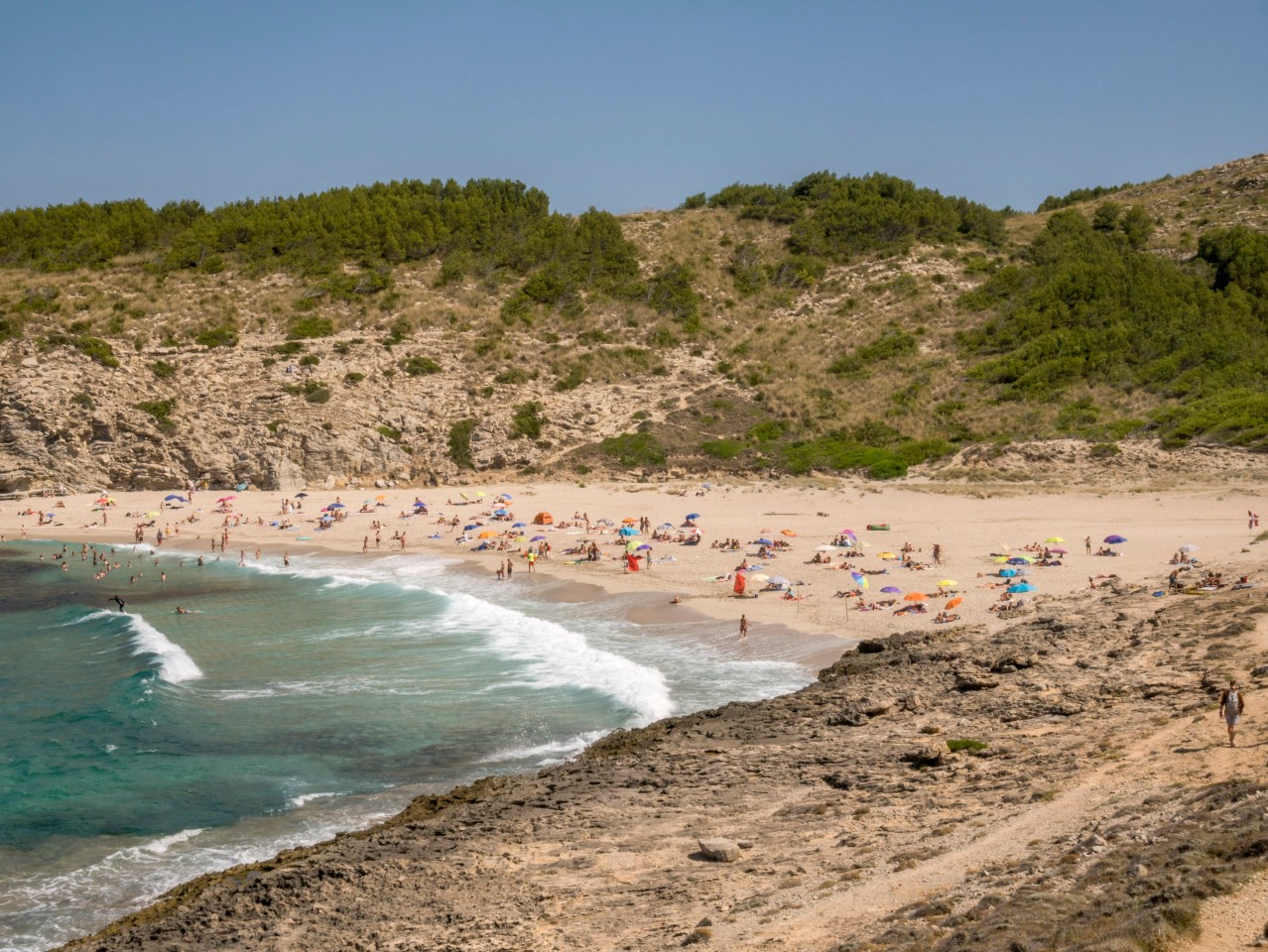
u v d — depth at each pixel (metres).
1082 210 154.88
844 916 17.16
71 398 103.38
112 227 138.50
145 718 37.50
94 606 59.59
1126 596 43.69
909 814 22.41
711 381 118.25
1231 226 136.00
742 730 31.80
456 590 62.41
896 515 79.00
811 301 135.00
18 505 95.56
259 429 105.12
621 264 139.12
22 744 35.34
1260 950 12.90
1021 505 79.56
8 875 25.91
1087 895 15.59
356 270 133.88
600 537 75.50
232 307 122.75
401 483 104.12
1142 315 115.75
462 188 156.12
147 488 102.50
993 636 39.56
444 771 32.16
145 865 26.28
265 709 38.66
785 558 64.69
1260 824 16.75
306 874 22.39
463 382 115.25
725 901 18.91
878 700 32.62
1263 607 35.91
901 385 113.25
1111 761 23.42
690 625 49.78
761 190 158.00
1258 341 107.69
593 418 111.25
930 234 145.38
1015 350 115.12
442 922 19.48
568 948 17.70
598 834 23.62
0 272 127.62
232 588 64.88
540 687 40.38
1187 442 88.75
